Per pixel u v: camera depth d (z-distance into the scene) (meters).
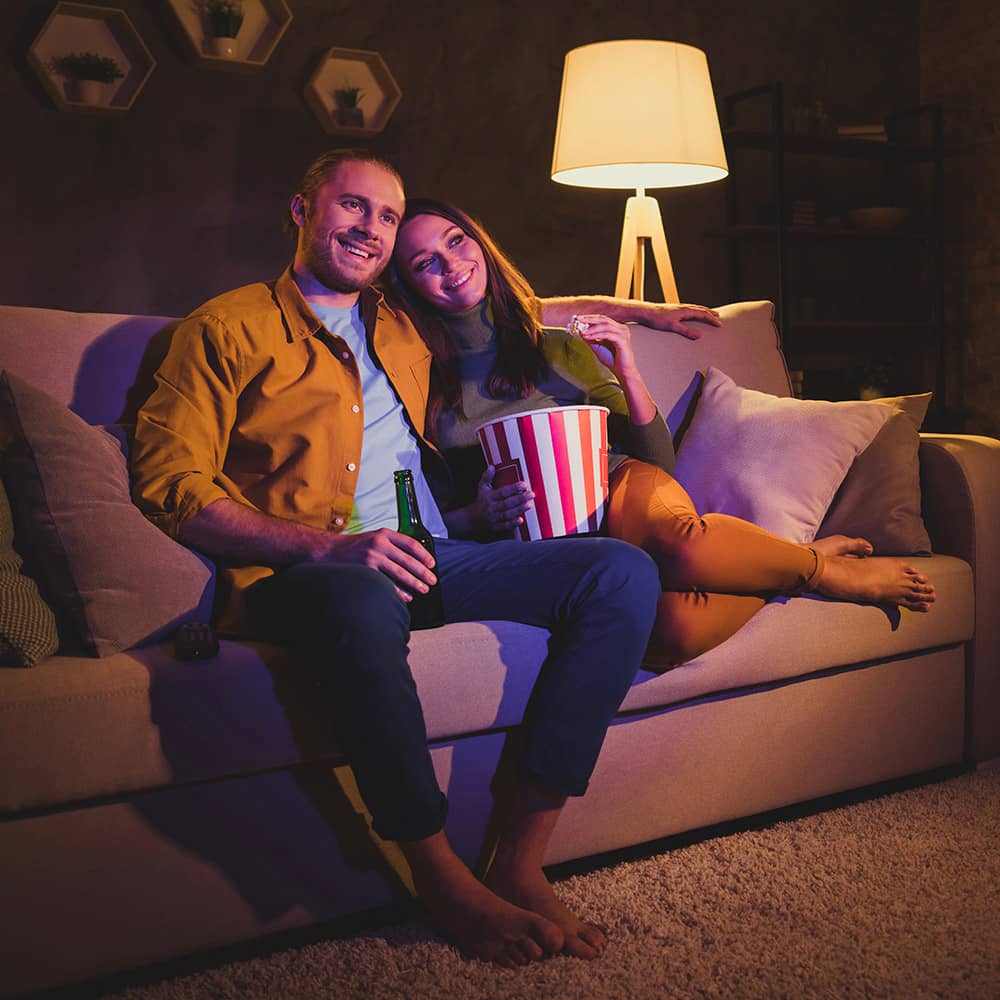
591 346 1.85
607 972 1.35
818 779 1.87
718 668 1.70
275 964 1.39
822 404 2.09
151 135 4.00
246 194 4.19
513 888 1.44
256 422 1.64
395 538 1.48
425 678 1.47
